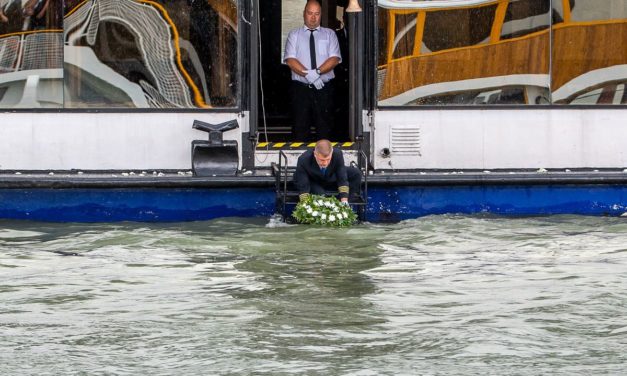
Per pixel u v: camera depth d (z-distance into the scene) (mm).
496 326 29812
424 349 28109
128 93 43125
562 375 26297
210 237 40031
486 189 43094
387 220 42938
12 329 29672
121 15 43000
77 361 27328
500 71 43812
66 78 42938
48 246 38625
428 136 43656
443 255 37562
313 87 46062
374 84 43375
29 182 41781
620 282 33875
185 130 43281
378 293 33000
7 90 42844
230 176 42219
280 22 51344
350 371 26625
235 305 31875
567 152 44094
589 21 43906
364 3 43500
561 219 42781
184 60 43219
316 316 30812
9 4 42750
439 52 43562
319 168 42219
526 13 43719
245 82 43375
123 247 38594
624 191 43344
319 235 40375
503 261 36656
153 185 42062
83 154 43062
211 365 27062
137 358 27562
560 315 30656
